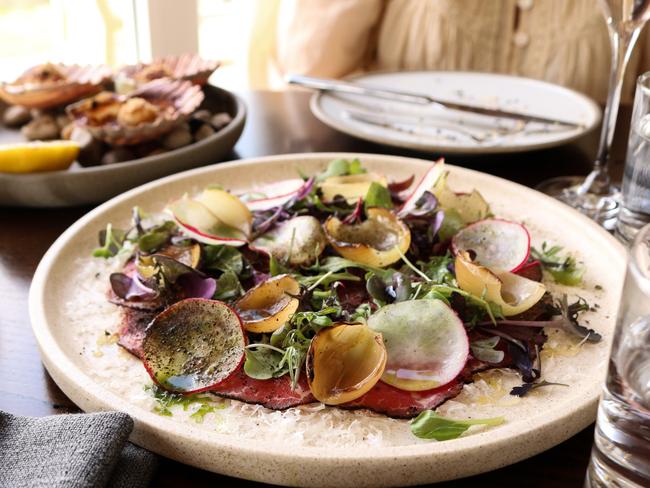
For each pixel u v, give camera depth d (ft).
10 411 0.80
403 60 2.47
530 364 0.83
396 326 0.82
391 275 0.94
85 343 0.87
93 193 1.29
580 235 1.12
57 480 0.61
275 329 0.83
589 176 1.36
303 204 1.10
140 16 2.57
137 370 0.82
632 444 0.59
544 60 2.35
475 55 2.38
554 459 0.73
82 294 0.97
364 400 0.77
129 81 1.72
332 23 2.46
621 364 0.59
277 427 0.74
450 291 0.87
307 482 0.67
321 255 1.00
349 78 1.83
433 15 2.37
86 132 1.46
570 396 0.79
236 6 3.03
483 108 1.57
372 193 1.08
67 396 0.81
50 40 2.68
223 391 0.78
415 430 0.72
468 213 1.10
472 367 0.82
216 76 3.05
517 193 1.23
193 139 1.53
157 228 1.05
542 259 1.04
